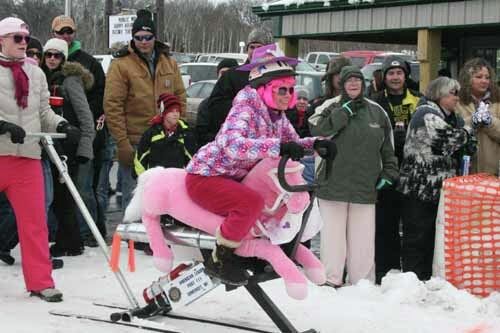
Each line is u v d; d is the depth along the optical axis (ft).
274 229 16.33
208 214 16.65
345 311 20.29
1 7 118.42
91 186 28.48
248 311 20.12
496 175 24.41
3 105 20.53
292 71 16.53
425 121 23.08
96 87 29.32
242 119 16.07
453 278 22.35
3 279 23.13
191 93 57.36
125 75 27.35
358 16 38.55
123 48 27.89
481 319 19.97
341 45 143.54
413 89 27.14
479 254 22.11
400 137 25.08
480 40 41.39
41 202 20.88
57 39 26.50
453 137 22.84
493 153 24.41
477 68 24.56
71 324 18.22
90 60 29.40
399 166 25.21
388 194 24.89
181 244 17.54
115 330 17.80
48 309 19.65
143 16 27.40
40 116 21.52
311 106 26.32
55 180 26.07
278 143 15.53
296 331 17.22
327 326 19.03
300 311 20.20
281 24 42.06
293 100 16.66
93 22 144.05
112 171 50.44
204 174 16.44
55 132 21.62
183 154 26.73
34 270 20.63
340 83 23.48
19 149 20.52
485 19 33.99
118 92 27.27
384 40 44.98
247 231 16.15
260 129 16.43
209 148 16.47
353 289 22.61
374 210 23.54
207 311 20.03
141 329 17.93
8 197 20.84
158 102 27.02
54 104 23.34
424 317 19.90
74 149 25.98
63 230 26.53
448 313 20.53
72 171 26.48
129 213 17.89
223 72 26.99
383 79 25.85
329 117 22.88
